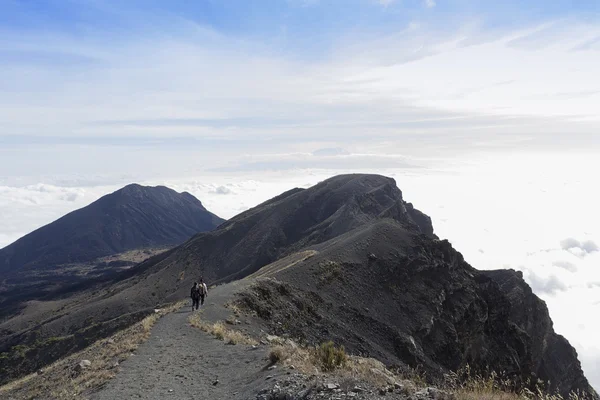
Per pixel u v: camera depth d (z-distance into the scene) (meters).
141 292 144.12
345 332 45.91
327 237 130.50
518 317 85.81
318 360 14.93
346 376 12.65
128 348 22.84
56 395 17.69
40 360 89.44
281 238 155.88
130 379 17.25
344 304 52.19
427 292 60.91
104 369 19.53
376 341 47.91
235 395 13.55
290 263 72.06
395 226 76.50
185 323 29.50
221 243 167.50
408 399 10.59
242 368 16.86
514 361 63.00
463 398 10.62
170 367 18.61
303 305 46.56
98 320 128.88
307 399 11.26
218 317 33.38
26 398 19.70
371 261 62.91
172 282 151.25
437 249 71.69
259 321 37.75
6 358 93.50
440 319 57.59
